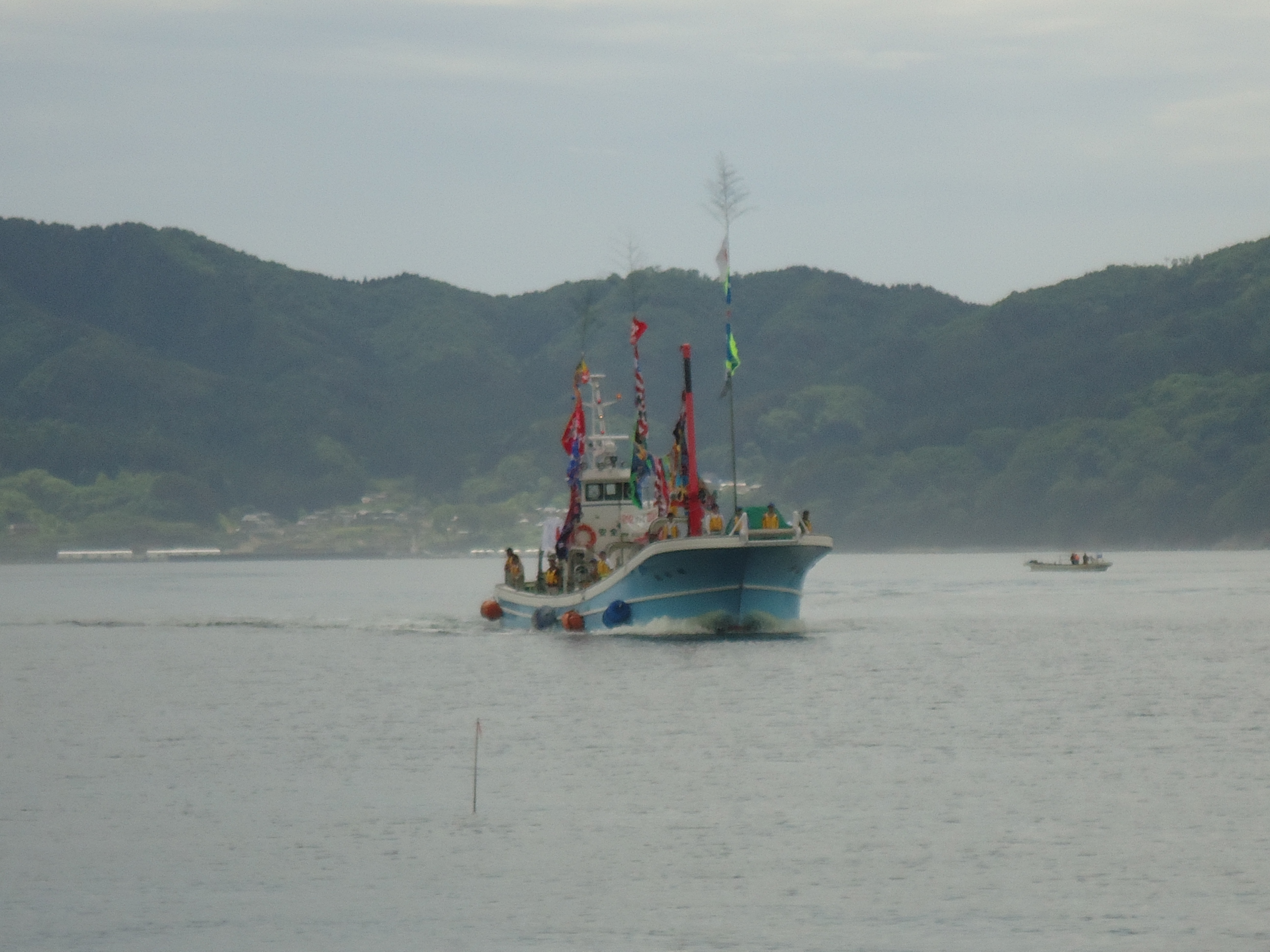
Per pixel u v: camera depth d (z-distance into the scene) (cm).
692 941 13225
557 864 15338
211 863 15512
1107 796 17900
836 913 13850
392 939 13362
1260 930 13325
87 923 13812
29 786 19138
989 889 14450
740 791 18300
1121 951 12912
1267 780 18750
